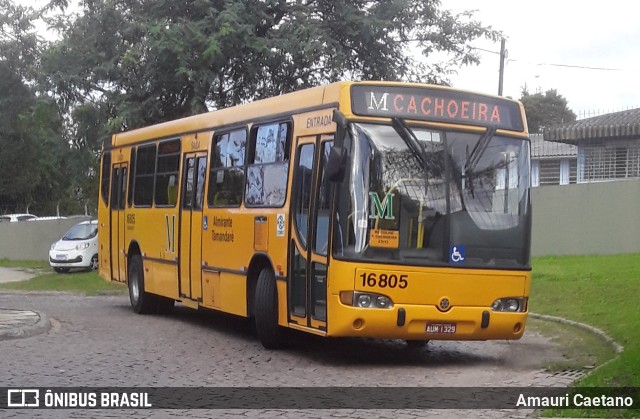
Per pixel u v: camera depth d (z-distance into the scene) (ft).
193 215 49.75
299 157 38.93
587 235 76.43
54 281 92.99
